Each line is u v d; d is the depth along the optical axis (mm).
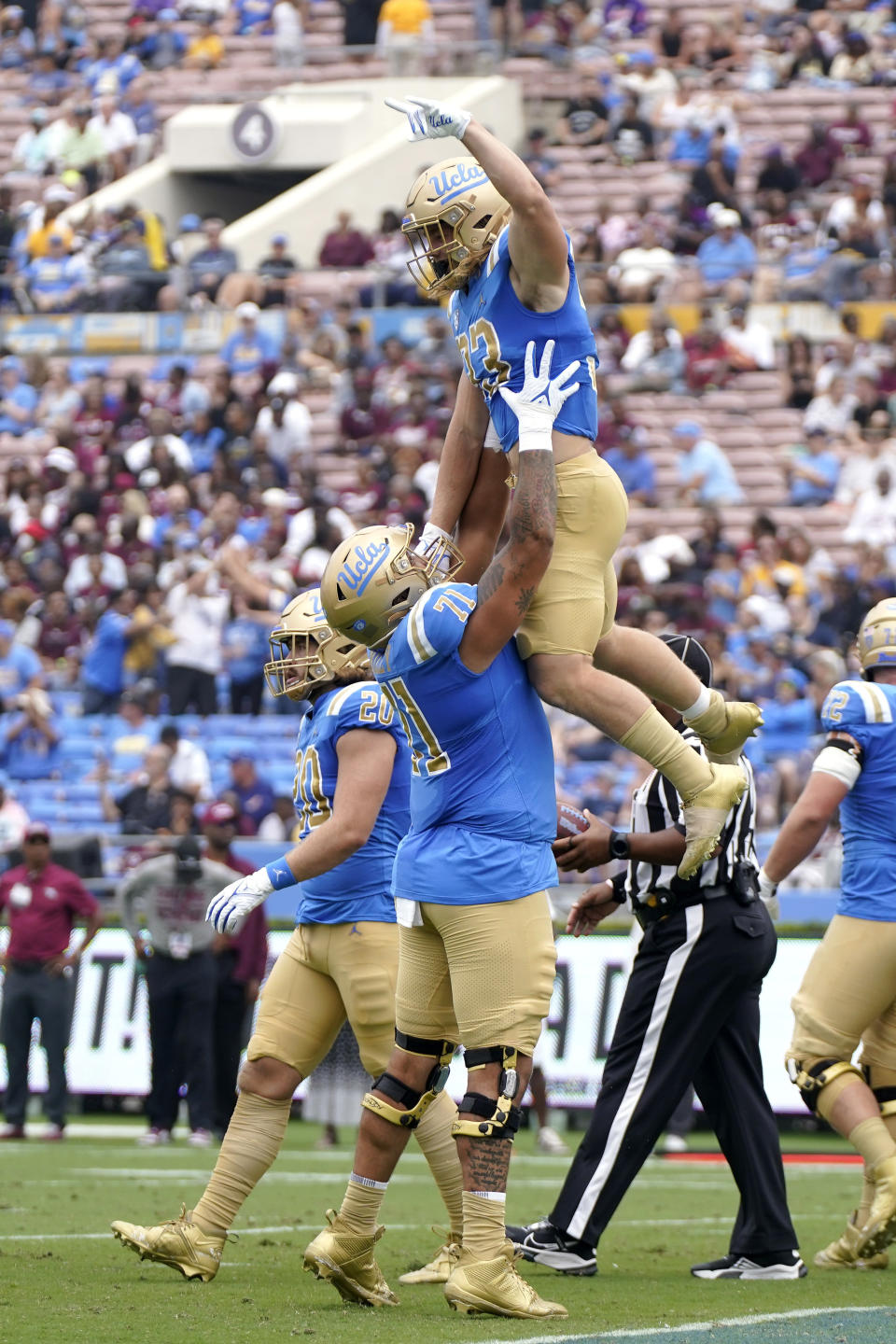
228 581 63875
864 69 91625
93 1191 30766
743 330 74250
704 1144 44688
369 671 20141
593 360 18141
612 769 55469
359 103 100375
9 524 72125
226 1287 19422
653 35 97875
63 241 88125
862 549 60469
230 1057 43406
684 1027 21578
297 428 73250
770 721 54594
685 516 67688
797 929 44531
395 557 17828
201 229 91125
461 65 99625
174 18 108125
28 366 80938
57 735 62812
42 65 107875
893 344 72062
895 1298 19500
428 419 72688
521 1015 17469
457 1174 20625
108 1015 48125
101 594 67875
